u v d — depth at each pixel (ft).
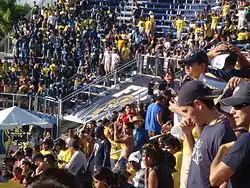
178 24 119.34
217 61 22.21
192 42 98.73
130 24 130.11
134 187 30.07
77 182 11.48
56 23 132.26
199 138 17.28
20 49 126.11
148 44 111.34
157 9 136.87
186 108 17.79
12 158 50.72
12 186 29.27
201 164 16.93
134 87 90.94
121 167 42.37
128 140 42.47
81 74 110.32
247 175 14.82
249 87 16.01
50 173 11.43
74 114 90.74
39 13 139.64
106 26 127.65
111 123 53.01
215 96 17.56
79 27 127.65
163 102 48.98
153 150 25.96
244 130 16.94
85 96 94.79
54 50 120.88
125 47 106.93
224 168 14.87
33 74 114.73
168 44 106.73
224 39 91.71
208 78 21.70
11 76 117.80
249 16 101.35
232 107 17.06
